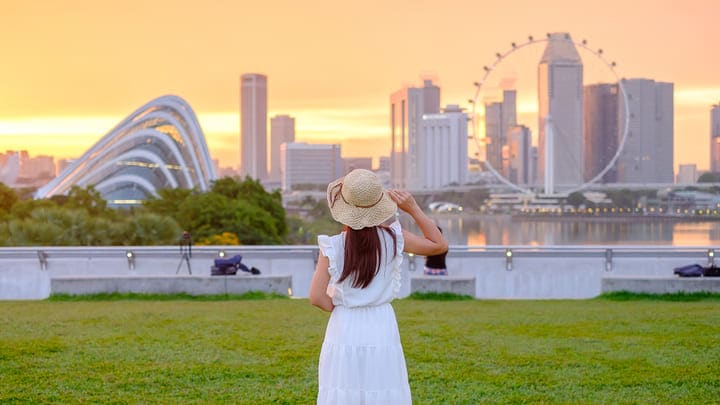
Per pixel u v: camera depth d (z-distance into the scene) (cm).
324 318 1293
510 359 964
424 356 979
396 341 536
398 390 528
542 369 914
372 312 532
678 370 902
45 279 2028
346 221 521
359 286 524
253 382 863
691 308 1412
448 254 1984
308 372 905
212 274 1752
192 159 12562
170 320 1271
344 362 523
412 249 542
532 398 796
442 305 1503
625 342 1065
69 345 1055
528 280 1962
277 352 1011
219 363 948
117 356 988
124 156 12362
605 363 941
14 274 2028
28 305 1514
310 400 793
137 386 847
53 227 3669
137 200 12312
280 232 6988
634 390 823
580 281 1953
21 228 3631
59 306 1491
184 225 5891
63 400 791
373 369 522
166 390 832
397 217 540
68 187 12288
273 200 6969
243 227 5853
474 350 1017
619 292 1616
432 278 1631
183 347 1043
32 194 11975
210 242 4984
